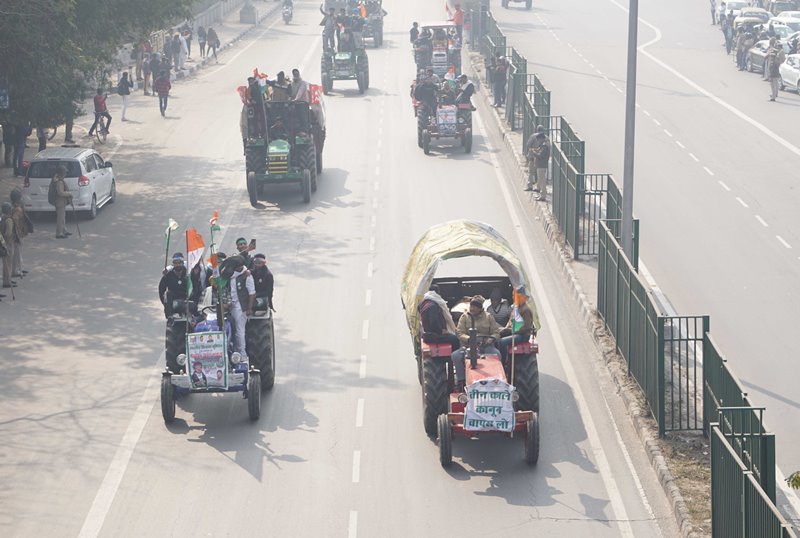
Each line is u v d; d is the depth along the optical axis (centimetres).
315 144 3741
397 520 1600
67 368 2195
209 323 1936
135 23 3888
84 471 1767
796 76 5178
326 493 1684
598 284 2362
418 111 4134
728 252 2897
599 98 5081
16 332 2395
